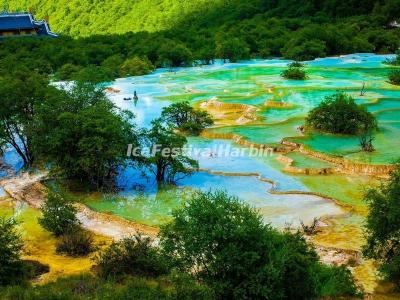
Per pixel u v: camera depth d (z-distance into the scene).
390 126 44.84
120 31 153.50
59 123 32.81
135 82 76.12
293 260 18.03
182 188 32.19
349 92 61.75
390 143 39.62
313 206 28.81
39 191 31.91
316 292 18.61
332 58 102.88
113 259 21.06
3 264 20.42
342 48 109.88
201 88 68.75
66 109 34.66
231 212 18.69
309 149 38.09
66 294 17.17
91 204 29.84
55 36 106.88
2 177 35.03
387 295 19.50
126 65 85.50
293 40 106.00
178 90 67.94
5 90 36.03
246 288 17.30
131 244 21.72
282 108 54.03
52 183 33.38
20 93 36.25
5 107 35.78
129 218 27.69
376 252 21.88
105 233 26.05
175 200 30.27
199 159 38.00
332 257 22.56
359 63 93.81
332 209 28.33
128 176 34.53
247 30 120.94
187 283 17.05
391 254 21.00
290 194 30.69
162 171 33.31
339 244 24.02
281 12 140.25
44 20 109.38
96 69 76.44
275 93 61.78
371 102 54.88
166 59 93.88
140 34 113.62
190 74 83.75
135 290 17.53
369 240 21.38
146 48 96.81
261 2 149.38
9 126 36.69
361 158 35.78
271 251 17.97
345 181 32.88
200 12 152.88
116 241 24.86
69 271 21.67
